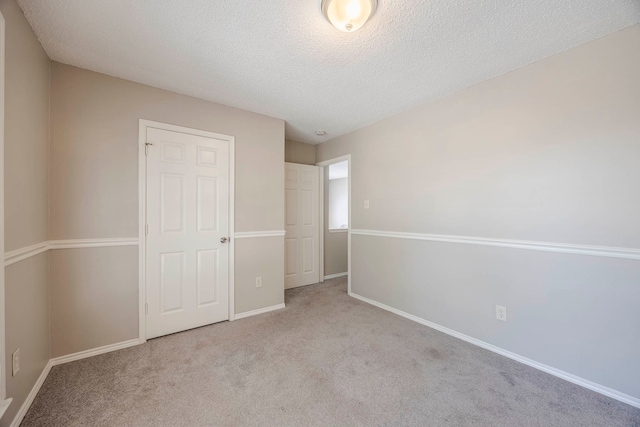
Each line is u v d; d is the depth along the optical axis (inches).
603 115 65.9
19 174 57.6
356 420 56.2
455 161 96.4
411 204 112.0
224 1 55.1
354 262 141.9
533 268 77.5
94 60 77.2
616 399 63.2
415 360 79.5
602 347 66.0
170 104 96.2
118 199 86.4
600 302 66.4
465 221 93.6
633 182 62.2
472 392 65.2
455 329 96.2
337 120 127.0
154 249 92.9
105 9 57.6
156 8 57.4
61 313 77.3
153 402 61.3
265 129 120.3
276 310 121.6
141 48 71.6
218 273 107.3
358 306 126.9
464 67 80.1
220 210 107.8
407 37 66.2
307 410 59.1
